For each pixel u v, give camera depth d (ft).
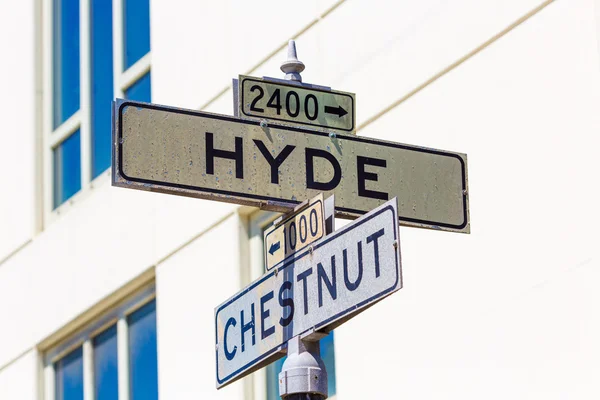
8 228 52.26
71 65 51.57
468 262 31.40
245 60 41.01
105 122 48.78
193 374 40.73
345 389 34.06
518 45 31.40
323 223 21.15
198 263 41.83
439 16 33.81
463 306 31.24
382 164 22.52
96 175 48.73
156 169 21.21
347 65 36.55
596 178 28.73
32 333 49.60
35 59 52.75
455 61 33.06
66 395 47.98
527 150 30.55
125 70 48.03
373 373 33.30
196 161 21.48
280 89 22.75
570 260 28.91
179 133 21.52
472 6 32.89
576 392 28.09
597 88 29.14
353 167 22.34
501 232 30.73
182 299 42.14
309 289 21.16
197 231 42.16
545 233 29.66
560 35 30.35
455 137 32.53
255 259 40.19
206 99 42.45
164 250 43.47
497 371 29.99
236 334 22.70
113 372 45.68
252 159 21.83
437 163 22.88
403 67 34.60
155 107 21.48
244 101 22.41
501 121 31.37
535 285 29.58
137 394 44.21
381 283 19.81
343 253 20.63
